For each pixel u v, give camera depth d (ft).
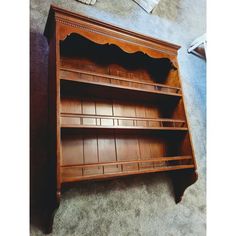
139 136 4.62
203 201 5.78
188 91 6.82
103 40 3.86
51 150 3.33
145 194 4.67
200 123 6.67
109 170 4.01
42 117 3.82
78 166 3.10
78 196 3.84
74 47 4.20
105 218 4.00
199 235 5.32
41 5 4.49
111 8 5.79
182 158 4.34
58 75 3.14
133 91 4.15
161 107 5.22
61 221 3.56
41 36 4.25
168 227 4.83
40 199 3.48
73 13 3.57
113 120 4.32
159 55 4.63
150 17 6.75
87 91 3.99
